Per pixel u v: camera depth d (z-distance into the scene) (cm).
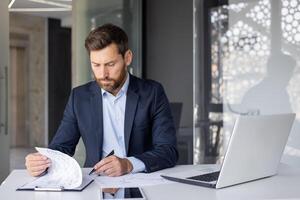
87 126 208
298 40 377
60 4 749
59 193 149
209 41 418
